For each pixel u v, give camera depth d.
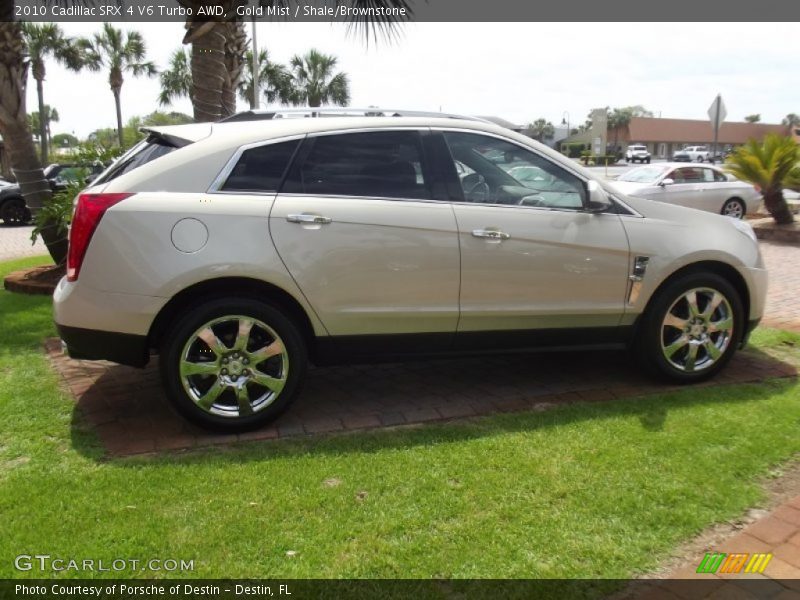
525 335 4.30
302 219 3.77
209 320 3.72
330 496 3.14
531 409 4.22
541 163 4.33
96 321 3.66
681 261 4.43
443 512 3.01
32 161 8.02
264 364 3.91
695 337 4.59
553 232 4.18
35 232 7.81
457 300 4.07
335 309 3.89
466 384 4.74
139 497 3.12
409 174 4.05
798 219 14.52
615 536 2.84
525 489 3.20
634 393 4.49
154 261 3.61
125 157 4.10
